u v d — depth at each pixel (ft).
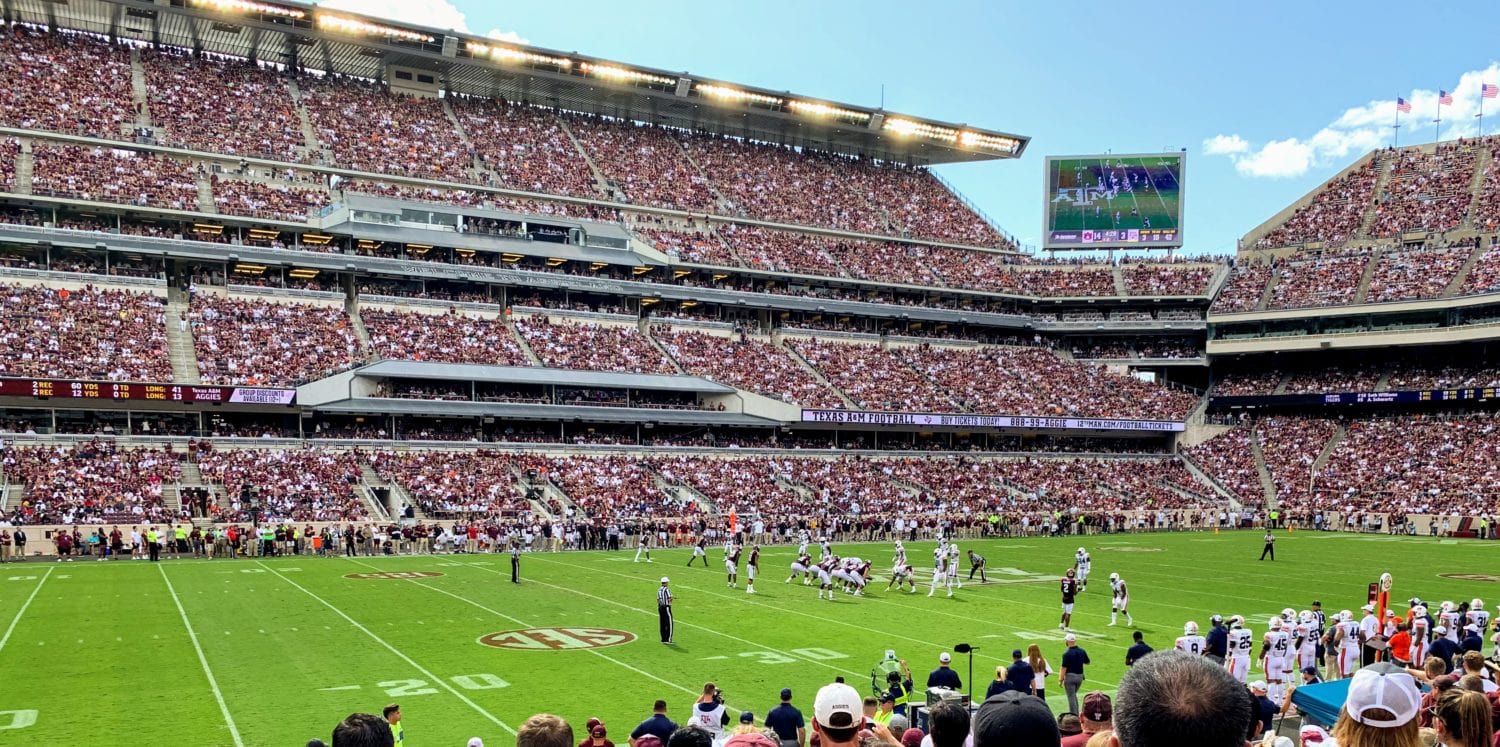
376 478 186.80
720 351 252.21
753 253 277.23
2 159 204.85
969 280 303.68
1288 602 116.16
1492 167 287.48
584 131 295.89
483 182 259.19
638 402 231.91
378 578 130.82
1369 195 302.66
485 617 100.32
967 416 250.98
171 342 194.59
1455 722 19.10
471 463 197.47
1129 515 239.30
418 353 212.64
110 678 72.02
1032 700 14.29
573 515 189.26
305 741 57.11
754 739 21.67
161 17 242.17
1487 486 227.81
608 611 105.70
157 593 112.98
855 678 75.46
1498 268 254.06
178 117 234.79
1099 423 264.93
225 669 75.25
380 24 253.85
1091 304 306.96
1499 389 245.24
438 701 66.64
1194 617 105.29
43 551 150.51
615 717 63.52
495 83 286.05
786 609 109.19
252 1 239.50
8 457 162.81
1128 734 12.05
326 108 259.39
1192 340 301.22
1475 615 81.51
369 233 225.35
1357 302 268.82
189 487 168.55
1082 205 307.78
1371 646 73.36
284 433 197.16
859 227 307.17
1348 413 275.59
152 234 210.59
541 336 232.94
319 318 213.87
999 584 133.49
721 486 213.46
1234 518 244.42
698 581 132.77
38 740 56.95
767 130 322.34
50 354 178.50
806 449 236.84
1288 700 57.06
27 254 199.11
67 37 240.73
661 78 285.64
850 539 204.23
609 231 256.93
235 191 223.92
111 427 182.60
